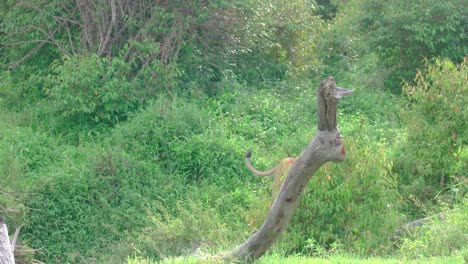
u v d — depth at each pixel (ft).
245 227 35.76
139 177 41.24
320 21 62.90
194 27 51.85
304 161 21.04
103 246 37.88
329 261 25.49
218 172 42.60
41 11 51.78
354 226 31.71
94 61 46.98
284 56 59.72
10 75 54.24
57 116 48.34
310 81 58.49
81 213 39.27
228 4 51.96
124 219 38.83
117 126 45.29
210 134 43.88
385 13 55.62
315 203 31.68
